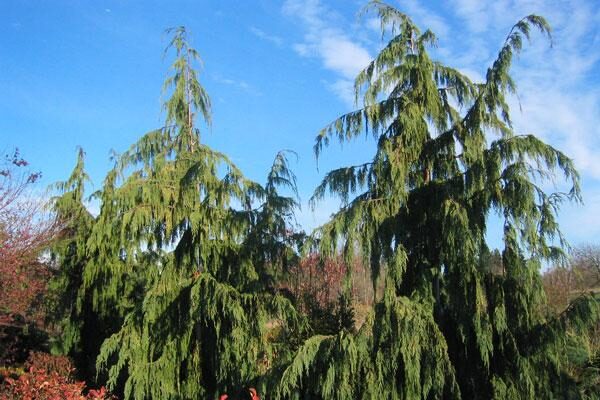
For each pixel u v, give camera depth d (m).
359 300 11.08
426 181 8.24
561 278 8.82
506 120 7.76
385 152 7.72
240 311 8.45
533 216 6.94
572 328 6.90
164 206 9.15
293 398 7.41
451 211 7.18
